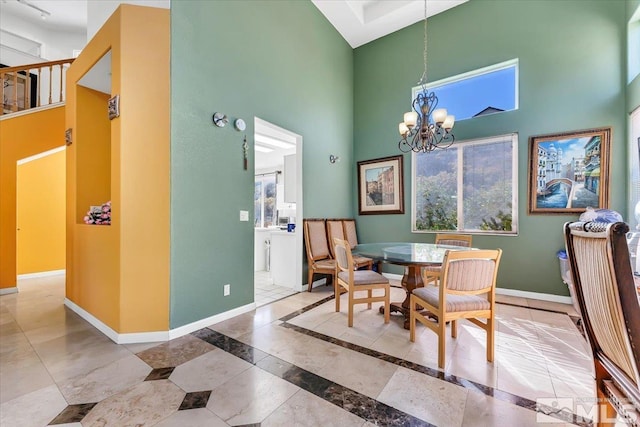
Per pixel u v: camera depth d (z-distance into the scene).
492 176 3.76
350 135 5.12
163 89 2.35
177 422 1.38
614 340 0.97
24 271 4.74
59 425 1.35
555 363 1.93
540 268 3.45
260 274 5.15
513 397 1.57
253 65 3.18
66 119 3.33
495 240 3.73
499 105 3.84
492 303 1.98
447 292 1.89
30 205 4.80
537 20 3.52
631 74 2.94
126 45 2.29
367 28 4.69
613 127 3.07
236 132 2.96
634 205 2.85
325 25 4.48
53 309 3.11
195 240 2.55
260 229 5.58
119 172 2.26
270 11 3.43
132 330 2.27
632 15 2.91
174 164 2.39
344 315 2.94
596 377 1.12
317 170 4.28
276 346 2.21
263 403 1.52
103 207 2.78
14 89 4.18
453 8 4.15
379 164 4.83
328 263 3.87
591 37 3.21
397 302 3.32
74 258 3.06
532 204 3.49
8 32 5.55
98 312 2.55
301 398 1.56
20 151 3.87
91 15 2.86
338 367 1.89
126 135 2.26
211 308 2.67
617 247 0.85
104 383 1.70
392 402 1.53
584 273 1.08
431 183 4.27
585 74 3.23
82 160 3.12
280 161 6.29
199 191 2.59
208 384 1.70
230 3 2.91
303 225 4.00
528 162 3.52
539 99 3.48
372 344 2.25
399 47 4.69
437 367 1.89
